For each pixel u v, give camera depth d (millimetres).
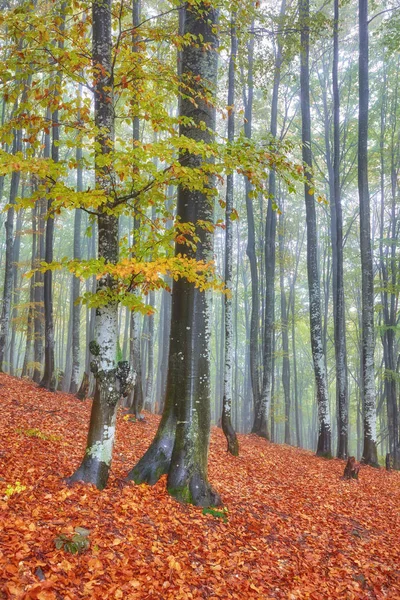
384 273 22750
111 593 3721
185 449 6434
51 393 14164
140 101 6043
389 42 15711
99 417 5754
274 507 7352
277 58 16984
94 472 5691
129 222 32375
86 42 6070
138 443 9812
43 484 5473
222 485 7812
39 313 19203
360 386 32344
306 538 6320
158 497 5969
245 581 4645
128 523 4984
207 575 4508
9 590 3322
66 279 39719
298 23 13625
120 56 6176
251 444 14969
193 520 5617
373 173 25531
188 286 6785
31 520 4430
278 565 5230
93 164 5469
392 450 22516
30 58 5410
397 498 10320
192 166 6848
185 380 6637
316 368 16203
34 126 5719
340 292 17516
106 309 5688
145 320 31188
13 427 8180
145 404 19156
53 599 3391
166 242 5625
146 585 3990
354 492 10047
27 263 19453
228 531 5699
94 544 4316
